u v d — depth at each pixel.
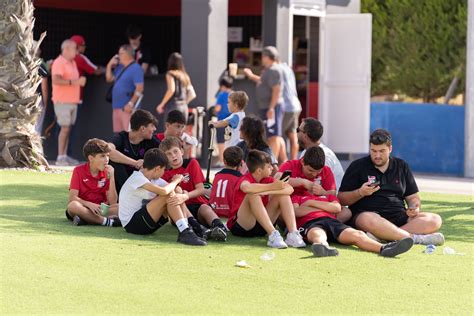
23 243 15.07
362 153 35.34
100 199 17.72
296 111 30.39
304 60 37.38
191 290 12.49
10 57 25.84
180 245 15.58
